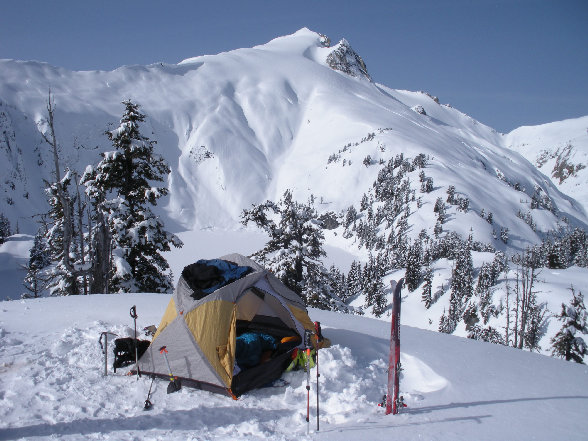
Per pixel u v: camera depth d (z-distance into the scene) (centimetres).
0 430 531
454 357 828
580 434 534
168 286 1923
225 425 568
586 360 2856
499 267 8331
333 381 697
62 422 557
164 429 550
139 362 725
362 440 515
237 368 685
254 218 2269
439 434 530
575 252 13400
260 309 887
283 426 570
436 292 9994
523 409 610
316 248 2225
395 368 596
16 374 693
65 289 2019
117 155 1733
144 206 1869
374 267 11494
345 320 1126
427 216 18538
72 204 1781
